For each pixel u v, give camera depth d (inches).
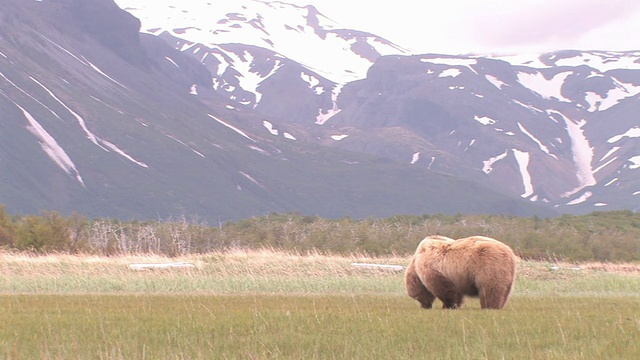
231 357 599.2
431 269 932.6
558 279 1555.1
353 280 1460.4
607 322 776.3
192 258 1758.1
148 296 1184.8
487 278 891.4
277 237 2815.0
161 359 593.3
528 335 688.4
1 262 1621.6
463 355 593.9
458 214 3336.6
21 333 709.3
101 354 595.5
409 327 735.7
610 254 2507.4
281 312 877.2
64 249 2247.8
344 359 593.0
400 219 3299.7
